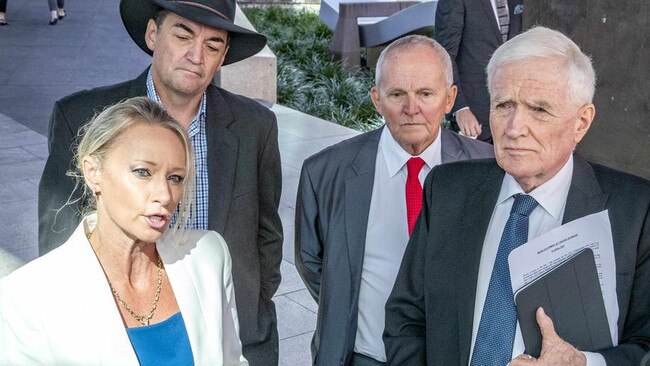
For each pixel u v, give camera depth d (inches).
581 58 77.9
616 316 79.0
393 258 112.1
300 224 119.6
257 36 111.7
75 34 576.1
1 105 400.2
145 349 82.7
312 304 201.8
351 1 507.8
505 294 81.0
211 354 86.4
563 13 139.2
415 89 110.0
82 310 79.7
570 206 80.8
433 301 87.0
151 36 111.9
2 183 287.3
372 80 462.3
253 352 115.8
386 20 502.3
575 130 79.5
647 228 79.6
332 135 350.9
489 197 85.7
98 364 79.6
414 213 112.4
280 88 422.9
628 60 131.1
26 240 238.2
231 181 111.4
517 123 77.4
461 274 84.7
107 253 83.3
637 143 132.4
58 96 421.1
